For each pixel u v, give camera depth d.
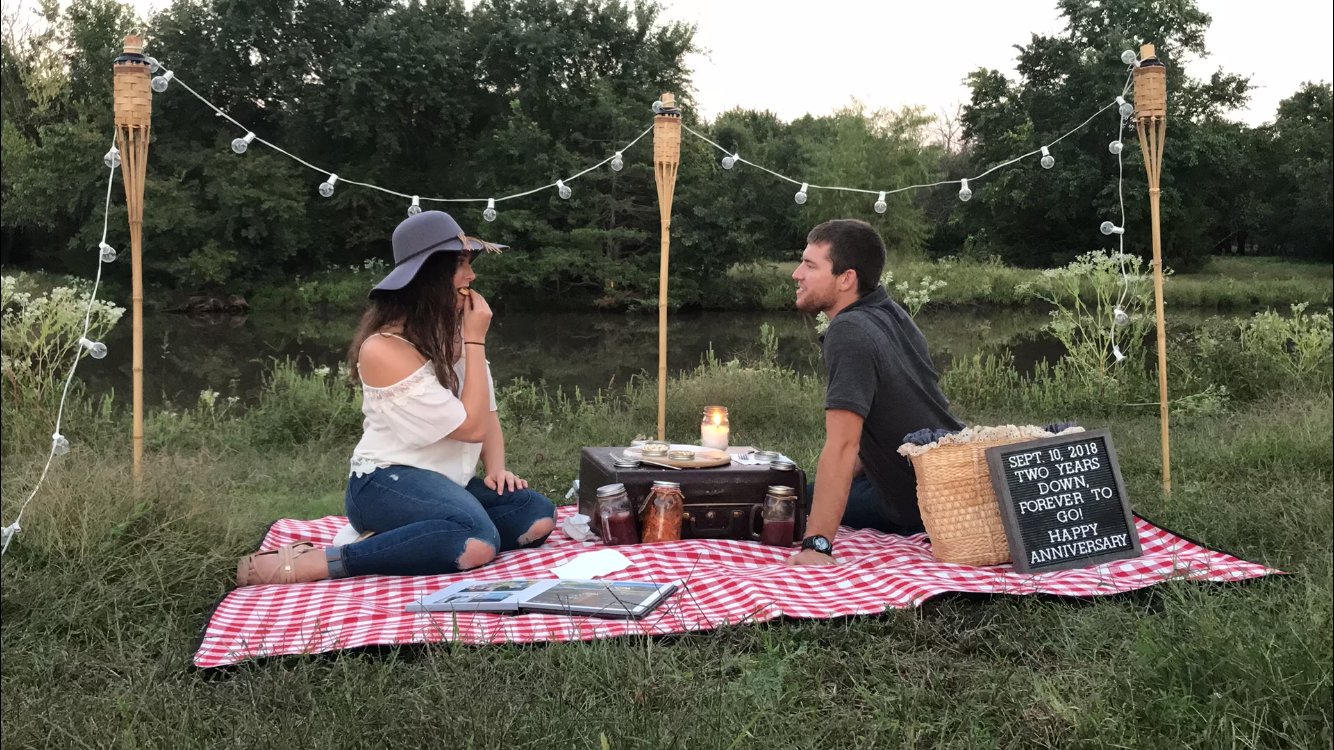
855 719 2.20
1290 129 45.66
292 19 33.12
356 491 3.54
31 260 32.22
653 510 3.71
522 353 17.42
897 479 3.73
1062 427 3.61
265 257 32.47
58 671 2.61
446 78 33.78
